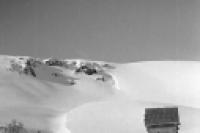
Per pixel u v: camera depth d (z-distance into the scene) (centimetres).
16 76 11138
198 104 12106
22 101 8975
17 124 5950
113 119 6612
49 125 6462
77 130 6066
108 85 13838
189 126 6072
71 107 9731
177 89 13888
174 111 3375
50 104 9688
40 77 12356
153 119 3338
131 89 13712
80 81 13500
